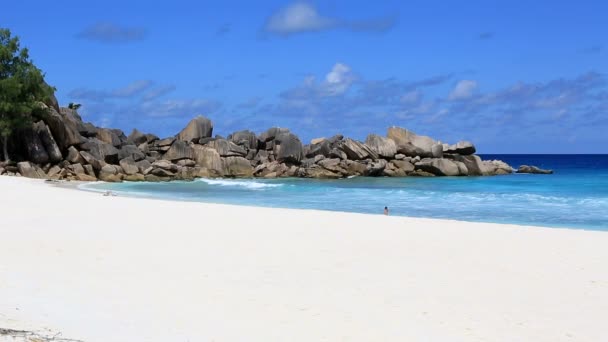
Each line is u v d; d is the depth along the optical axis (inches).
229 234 767.1
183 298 449.1
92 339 331.9
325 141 3307.1
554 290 487.8
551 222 1234.6
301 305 435.5
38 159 2487.7
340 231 798.5
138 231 786.2
